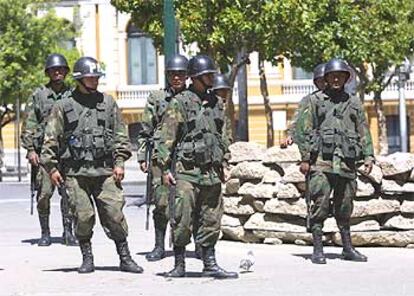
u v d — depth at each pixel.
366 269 15.84
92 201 15.52
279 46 35.19
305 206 18.97
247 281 14.57
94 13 75.50
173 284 14.34
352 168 16.64
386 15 45.56
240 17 33.50
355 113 16.59
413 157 18.98
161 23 36.00
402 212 18.80
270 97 73.12
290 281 14.55
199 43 34.81
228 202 20.19
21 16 59.41
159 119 17.25
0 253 18.64
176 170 14.46
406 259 17.12
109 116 15.34
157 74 75.38
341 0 38.84
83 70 15.20
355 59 40.50
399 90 58.88
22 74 59.28
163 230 17.44
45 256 18.08
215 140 14.47
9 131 74.12
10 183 54.16
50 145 15.23
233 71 35.69
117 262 16.97
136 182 54.97
